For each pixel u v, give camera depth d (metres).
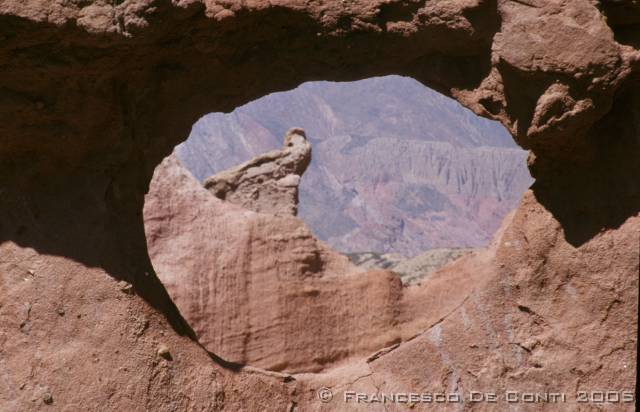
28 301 11.48
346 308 18.80
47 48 10.87
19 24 10.48
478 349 11.77
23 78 11.00
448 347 11.84
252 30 11.66
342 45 11.72
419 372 11.87
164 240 18.84
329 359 18.66
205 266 18.75
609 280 11.55
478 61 11.72
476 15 11.29
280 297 18.69
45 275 11.54
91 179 11.72
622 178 11.61
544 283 11.72
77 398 11.33
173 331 11.83
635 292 11.48
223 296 18.67
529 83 11.20
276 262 18.81
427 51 11.82
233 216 19.05
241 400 11.77
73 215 11.66
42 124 11.33
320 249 19.12
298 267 18.83
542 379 11.60
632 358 11.47
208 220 18.97
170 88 11.85
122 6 10.62
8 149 11.52
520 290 11.75
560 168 11.83
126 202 11.91
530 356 11.66
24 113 11.17
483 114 11.73
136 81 11.62
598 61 10.91
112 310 11.52
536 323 11.69
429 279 18.92
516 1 11.11
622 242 11.52
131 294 11.62
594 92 11.02
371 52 11.83
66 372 11.37
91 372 11.38
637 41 11.29
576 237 11.66
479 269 18.38
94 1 10.56
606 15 11.17
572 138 11.38
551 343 11.63
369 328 18.67
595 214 11.66
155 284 11.95
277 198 22.08
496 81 11.52
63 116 11.31
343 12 11.52
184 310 18.56
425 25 11.47
